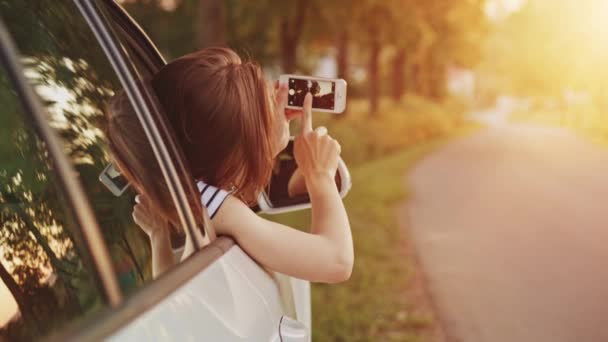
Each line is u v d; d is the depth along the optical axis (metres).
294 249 1.72
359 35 26.88
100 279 1.09
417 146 35.38
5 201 1.39
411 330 5.73
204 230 1.62
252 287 1.73
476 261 8.21
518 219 11.27
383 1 24.41
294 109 2.01
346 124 28.59
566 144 36.00
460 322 5.93
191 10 26.95
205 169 1.79
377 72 34.12
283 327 1.89
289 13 21.22
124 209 1.42
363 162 27.42
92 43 1.48
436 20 32.47
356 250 8.70
